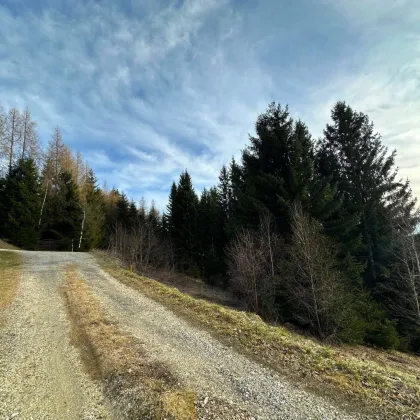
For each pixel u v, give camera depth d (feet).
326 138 74.54
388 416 13.05
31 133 121.19
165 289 40.73
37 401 13.97
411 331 48.39
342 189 68.03
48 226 119.75
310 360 18.99
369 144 67.72
